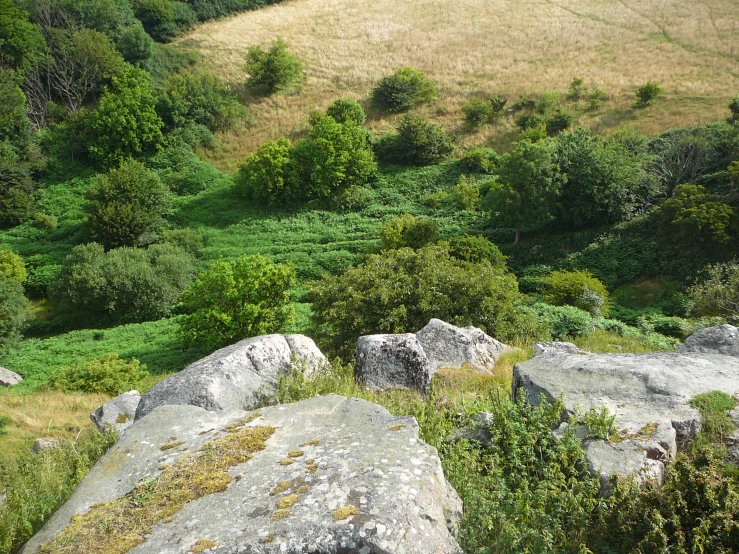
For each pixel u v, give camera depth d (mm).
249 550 3279
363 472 3896
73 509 4078
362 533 3295
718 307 21391
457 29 71562
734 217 31906
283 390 7000
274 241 42594
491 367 11117
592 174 37031
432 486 3859
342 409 5125
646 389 5773
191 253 41344
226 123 57312
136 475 4395
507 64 62500
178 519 3693
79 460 5668
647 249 34406
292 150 49344
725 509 3928
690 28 63969
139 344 30453
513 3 77250
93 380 21594
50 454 6918
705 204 32469
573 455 4734
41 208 47500
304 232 43406
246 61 65625
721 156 39469
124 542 3521
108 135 52062
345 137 47594
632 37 64500
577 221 37219
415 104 58312
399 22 74625
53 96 59125
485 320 16984
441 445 5199
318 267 38938
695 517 4023
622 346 14617
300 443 4508
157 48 65812
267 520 3518
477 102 53625
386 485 3721
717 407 5359
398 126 55094
